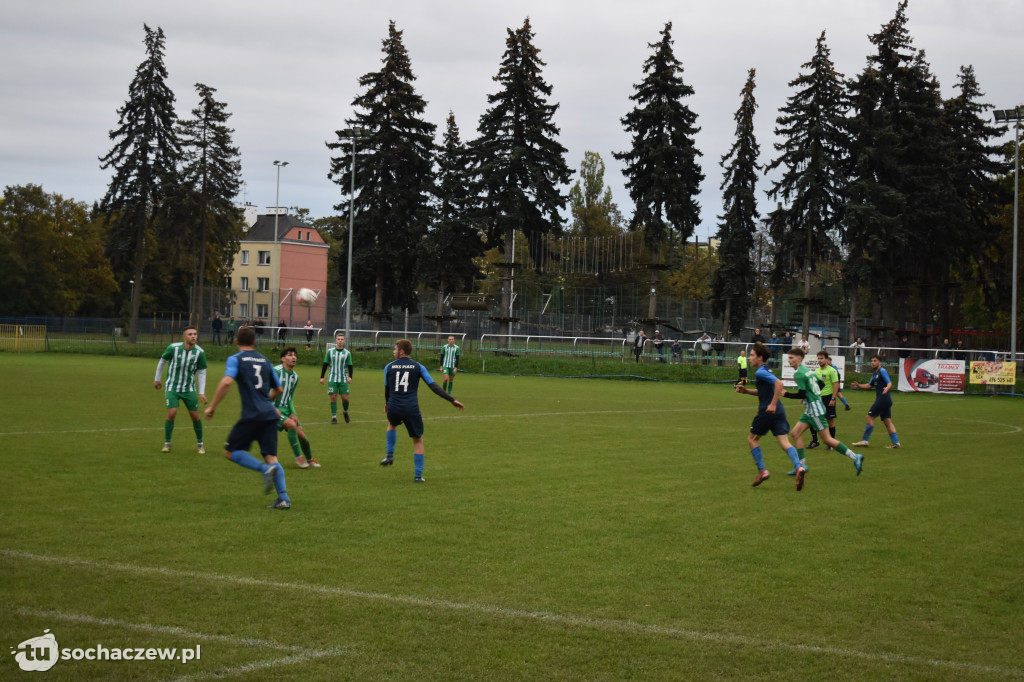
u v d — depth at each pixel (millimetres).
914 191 50281
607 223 92062
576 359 46031
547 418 21984
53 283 83625
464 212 53594
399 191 54188
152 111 60594
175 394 14141
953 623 6277
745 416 23906
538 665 5297
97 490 10648
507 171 51281
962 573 7617
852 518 9961
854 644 5801
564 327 64375
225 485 11227
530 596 6645
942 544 8703
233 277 99500
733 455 15523
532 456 14742
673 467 13805
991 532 9297
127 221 60250
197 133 63469
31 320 67812
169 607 6199
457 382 37500
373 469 13023
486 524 9195
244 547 7961
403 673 5121
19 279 79938
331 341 56344
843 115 49000
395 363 12062
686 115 51531
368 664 5246
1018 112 38875
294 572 7156
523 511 9930
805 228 50656
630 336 57656
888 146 47969
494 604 6434
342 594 6578
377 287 55844
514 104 51281
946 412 28125
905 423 23609
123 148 60469
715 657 5504
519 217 50312
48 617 5938
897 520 9891
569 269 72062
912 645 5809
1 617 5918
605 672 5215
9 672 5027
